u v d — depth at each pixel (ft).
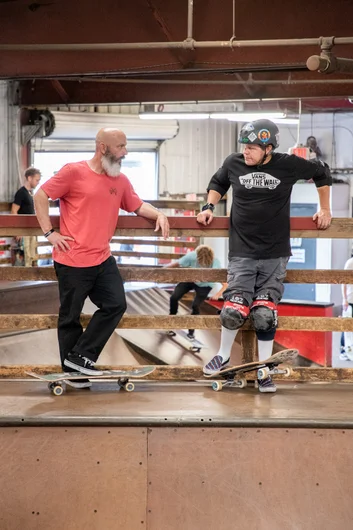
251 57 24.09
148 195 56.49
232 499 12.82
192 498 12.80
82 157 51.96
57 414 13.12
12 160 44.09
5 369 16.39
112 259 15.35
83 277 14.84
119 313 15.21
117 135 14.30
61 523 12.73
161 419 12.90
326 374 16.22
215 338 33.14
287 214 15.35
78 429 12.89
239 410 13.69
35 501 12.77
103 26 24.00
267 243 15.21
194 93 35.55
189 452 12.89
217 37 23.54
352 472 12.87
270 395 15.21
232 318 15.02
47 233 14.65
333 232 15.90
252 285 15.31
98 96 37.29
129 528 12.75
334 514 12.80
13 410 13.47
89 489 12.78
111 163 14.48
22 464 12.83
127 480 12.81
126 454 12.85
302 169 15.06
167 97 35.99
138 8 23.72
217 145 57.62
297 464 12.89
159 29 23.77
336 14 22.88
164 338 30.48
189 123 56.75
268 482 12.85
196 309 32.55
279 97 34.63
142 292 35.94
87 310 28.58
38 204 14.53
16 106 41.81
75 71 25.53
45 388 15.65
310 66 18.43
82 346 15.12
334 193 57.41
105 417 12.91
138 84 36.14
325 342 32.60
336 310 49.98
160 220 15.51
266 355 15.56
